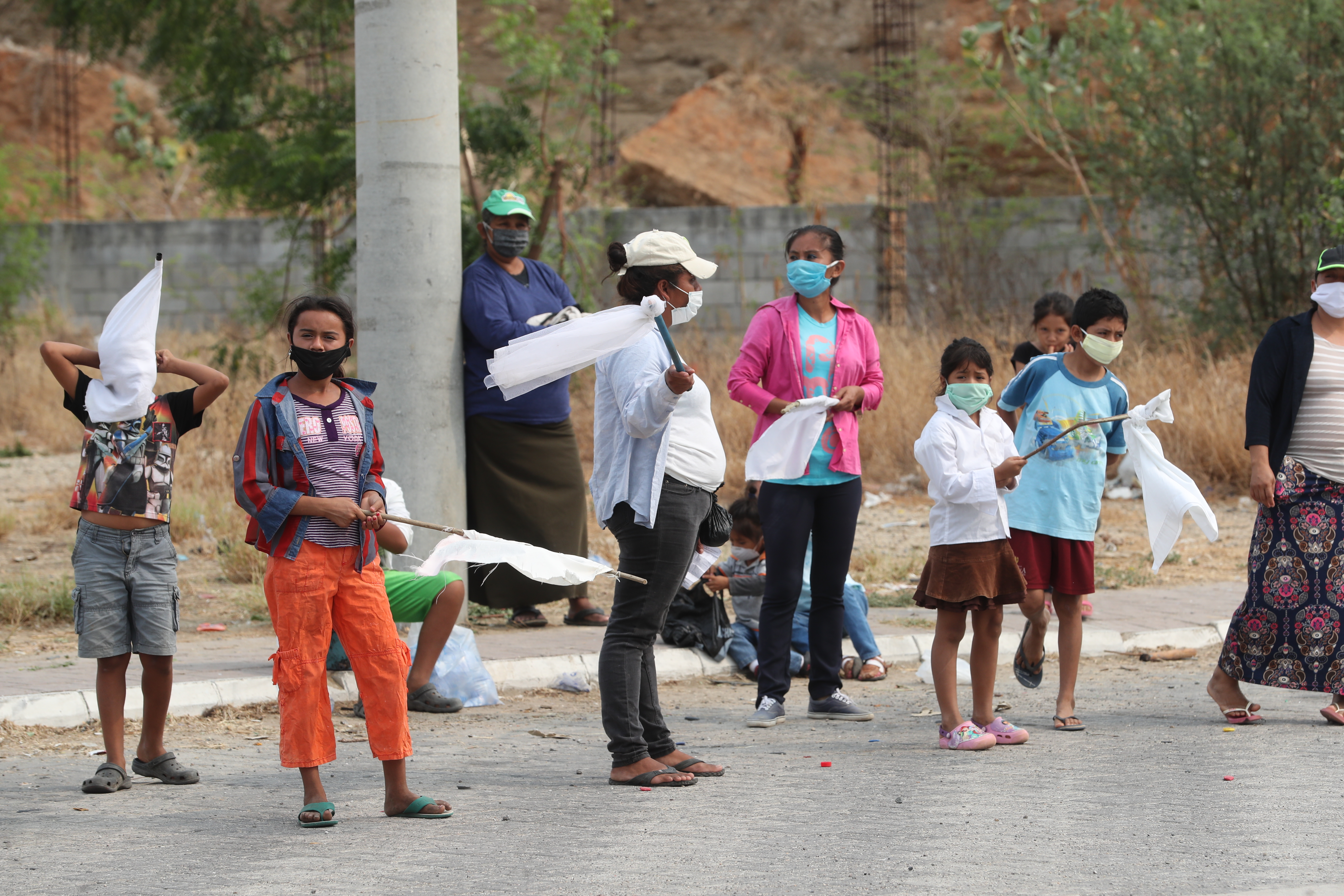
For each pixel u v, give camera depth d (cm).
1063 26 6075
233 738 1397
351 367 2945
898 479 3303
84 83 7356
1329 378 1385
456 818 1060
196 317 5159
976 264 4534
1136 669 1755
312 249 4009
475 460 1894
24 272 4784
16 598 1969
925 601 1320
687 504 1142
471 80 3634
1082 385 1413
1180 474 1374
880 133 5334
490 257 1908
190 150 7038
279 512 1019
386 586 1514
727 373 3681
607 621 1988
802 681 1734
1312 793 1097
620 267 1155
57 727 1420
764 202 5678
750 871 901
